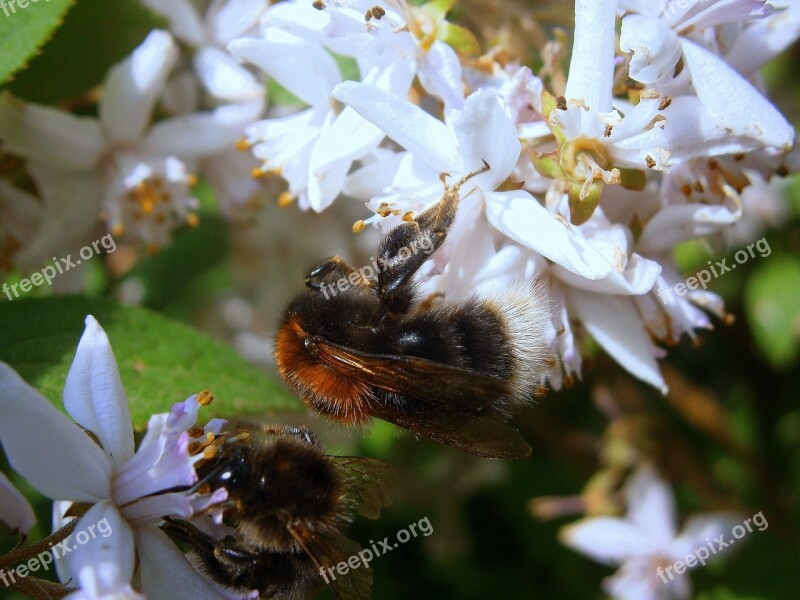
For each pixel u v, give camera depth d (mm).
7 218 82
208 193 101
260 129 72
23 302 70
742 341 108
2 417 57
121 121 80
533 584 107
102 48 79
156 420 61
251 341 107
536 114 65
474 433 64
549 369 64
